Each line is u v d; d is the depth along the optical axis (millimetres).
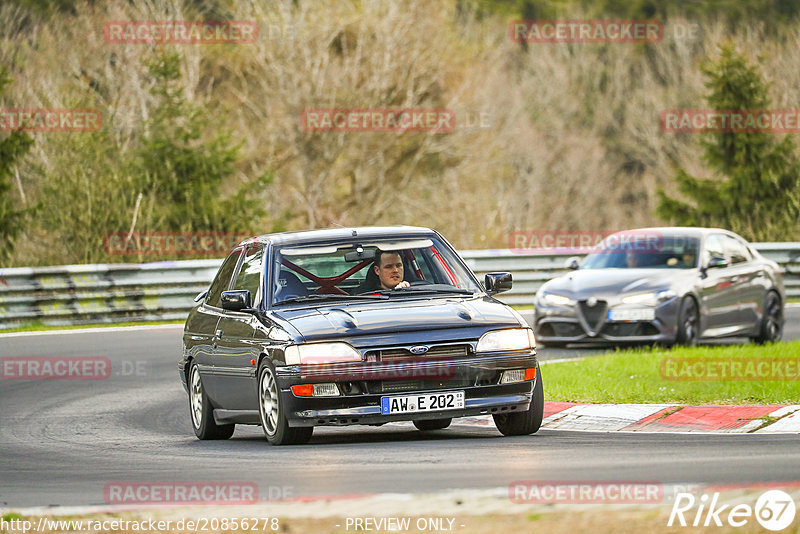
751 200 117125
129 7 139750
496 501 19500
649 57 197625
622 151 191875
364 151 145250
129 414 39875
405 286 30922
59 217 86750
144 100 128875
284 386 27938
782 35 190250
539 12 191750
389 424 35594
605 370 42094
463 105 146125
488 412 28141
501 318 28812
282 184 146000
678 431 30531
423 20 146500
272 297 30391
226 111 129750
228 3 154625
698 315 51719
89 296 68625
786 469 22438
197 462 27016
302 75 143375
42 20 143250
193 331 34375
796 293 78000
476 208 150375
